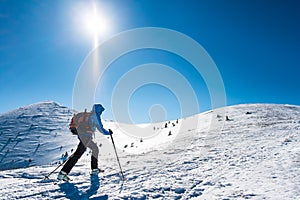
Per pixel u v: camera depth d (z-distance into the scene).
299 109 43.59
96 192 6.23
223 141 15.40
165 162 9.98
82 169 8.97
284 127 19.31
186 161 9.94
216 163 9.30
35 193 6.10
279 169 7.65
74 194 6.07
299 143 12.11
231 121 32.50
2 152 121.56
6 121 168.88
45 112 192.00
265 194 5.61
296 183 6.20
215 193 5.99
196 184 6.83
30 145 132.12
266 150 11.09
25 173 8.59
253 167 8.23
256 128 20.61
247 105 50.06
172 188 6.51
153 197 5.89
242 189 6.10
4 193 6.09
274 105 47.91
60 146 129.88
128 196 5.91
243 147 12.47
